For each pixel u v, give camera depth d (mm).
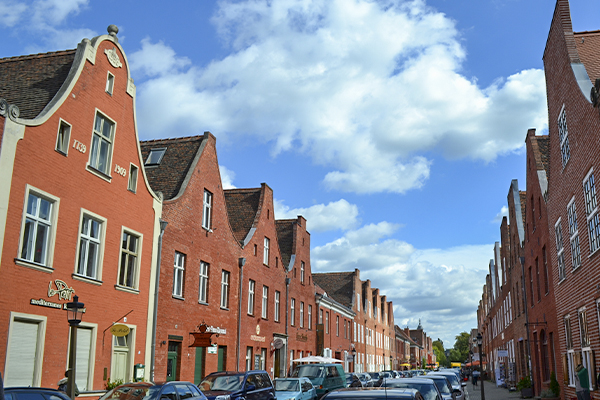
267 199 33219
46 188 14438
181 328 21312
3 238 12859
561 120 19656
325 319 44594
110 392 12047
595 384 16438
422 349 136375
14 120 13422
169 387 12367
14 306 13117
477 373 49375
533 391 29922
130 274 18562
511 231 39219
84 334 15828
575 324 19016
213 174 25484
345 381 25797
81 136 16047
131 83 19031
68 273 15109
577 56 17953
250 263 29234
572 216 18766
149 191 19781
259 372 17531
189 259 22406
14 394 8383
